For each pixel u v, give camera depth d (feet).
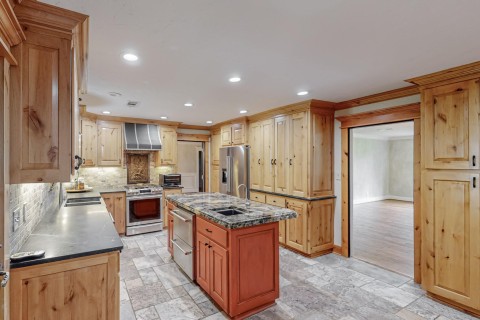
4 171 3.96
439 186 8.35
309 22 5.27
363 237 15.75
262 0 4.52
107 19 5.13
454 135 7.95
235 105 13.24
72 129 5.06
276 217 8.04
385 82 9.25
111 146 16.28
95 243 5.64
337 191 13.03
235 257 7.43
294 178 13.25
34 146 4.57
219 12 4.91
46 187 8.91
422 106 8.76
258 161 15.84
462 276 7.82
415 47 6.45
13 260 4.54
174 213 11.05
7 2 3.34
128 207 15.60
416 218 9.87
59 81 4.80
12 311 4.50
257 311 7.89
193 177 21.31
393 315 7.75
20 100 4.44
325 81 9.20
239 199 11.37
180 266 10.80
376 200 29.58
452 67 7.70
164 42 6.16
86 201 11.69
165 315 7.73
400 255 12.74
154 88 10.01
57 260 4.84
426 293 8.84
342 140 12.80
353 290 9.24
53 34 4.76
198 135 21.27
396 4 4.64
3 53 3.87
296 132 13.15
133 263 11.58
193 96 11.32
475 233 7.55
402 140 29.43
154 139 17.49
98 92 10.59
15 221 4.92
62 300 4.93
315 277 10.28
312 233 12.39
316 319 7.55
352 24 5.36
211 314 7.79
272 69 7.99
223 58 7.13
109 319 5.38
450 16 5.03
